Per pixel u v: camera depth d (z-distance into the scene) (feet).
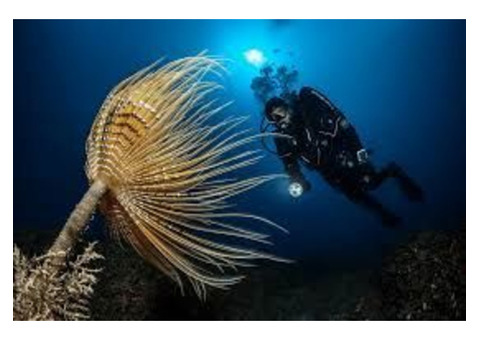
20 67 58.34
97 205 9.96
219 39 50.44
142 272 14.34
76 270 9.58
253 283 16.98
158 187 9.27
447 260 13.01
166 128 9.12
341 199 45.68
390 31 52.90
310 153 20.20
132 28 53.52
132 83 9.48
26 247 16.52
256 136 9.44
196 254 10.07
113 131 9.22
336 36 52.80
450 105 55.52
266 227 37.76
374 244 30.30
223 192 9.45
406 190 21.56
